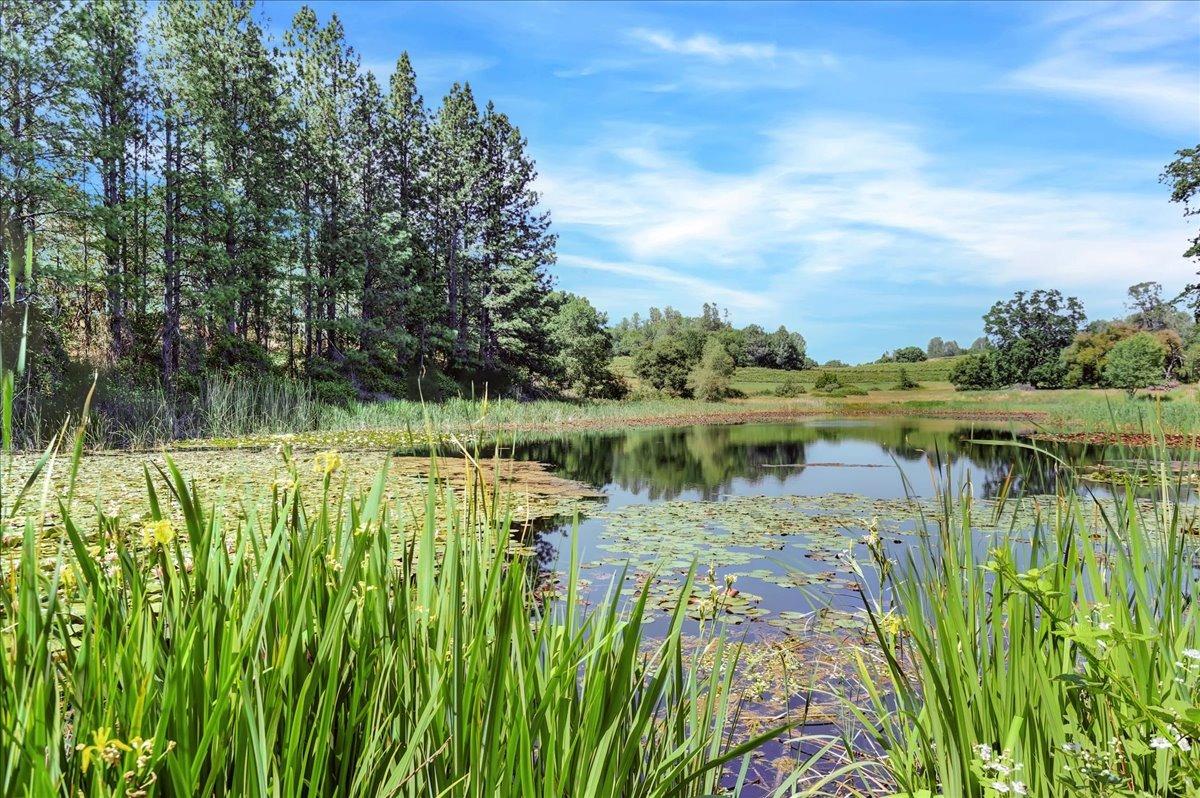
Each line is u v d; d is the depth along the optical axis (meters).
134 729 0.75
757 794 2.12
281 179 20.61
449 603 1.16
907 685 1.46
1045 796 1.21
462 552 1.29
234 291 17.84
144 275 17.11
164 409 14.51
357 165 25.52
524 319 33.91
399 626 1.15
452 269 30.72
